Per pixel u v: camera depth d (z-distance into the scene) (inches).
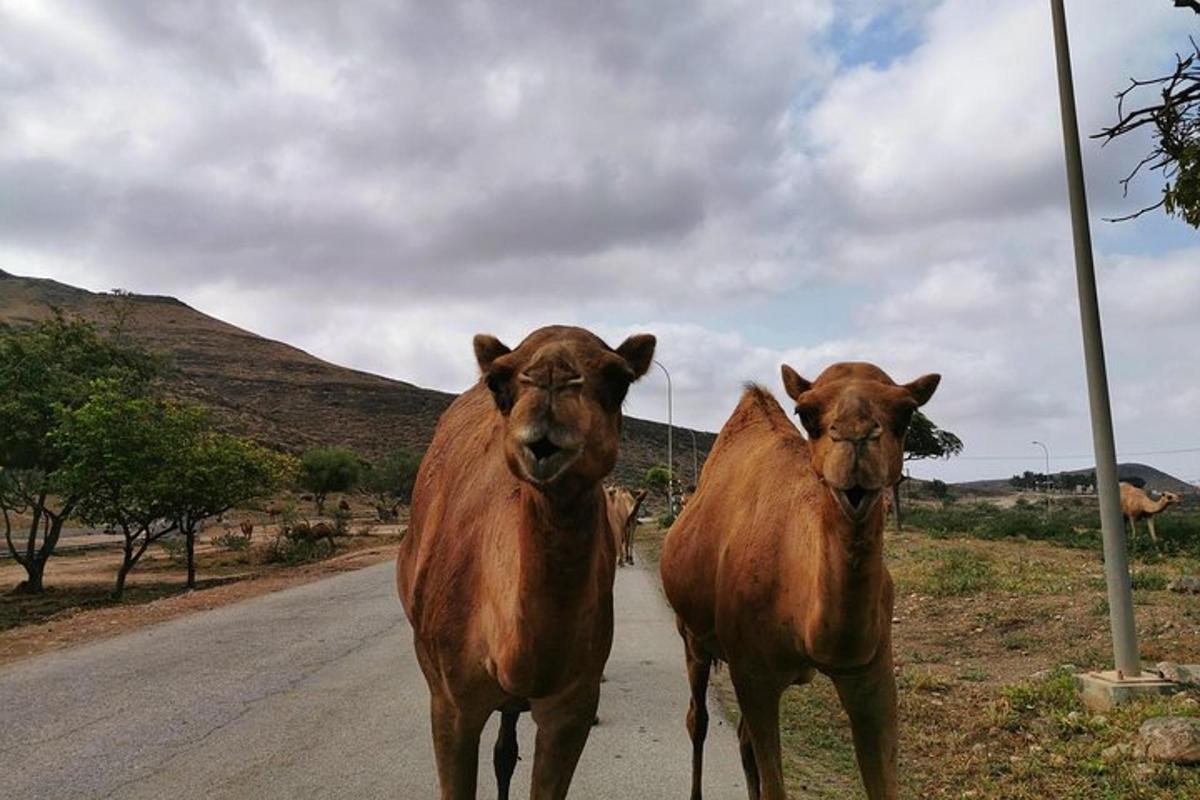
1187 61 268.8
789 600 158.2
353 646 448.8
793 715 288.2
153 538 951.0
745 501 190.5
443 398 5964.6
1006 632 427.5
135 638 494.9
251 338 7613.2
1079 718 258.1
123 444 875.4
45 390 987.3
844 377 148.0
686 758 255.1
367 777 241.6
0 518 2176.4
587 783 234.4
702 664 222.1
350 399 5629.9
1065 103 324.8
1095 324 306.2
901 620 474.3
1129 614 289.3
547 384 101.7
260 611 599.8
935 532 1106.1
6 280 7268.7
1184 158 260.5
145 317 7480.3
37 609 831.1
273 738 280.4
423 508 176.6
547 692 119.6
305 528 1363.2
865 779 152.5
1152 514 906.7
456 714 143.4
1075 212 318.7
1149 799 196.2
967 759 233.0
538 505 111.3
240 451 1002.1
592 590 118.0
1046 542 1010.1
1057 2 329.4
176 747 271.9
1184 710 254.2
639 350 124.3
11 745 277.7
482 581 133.4
